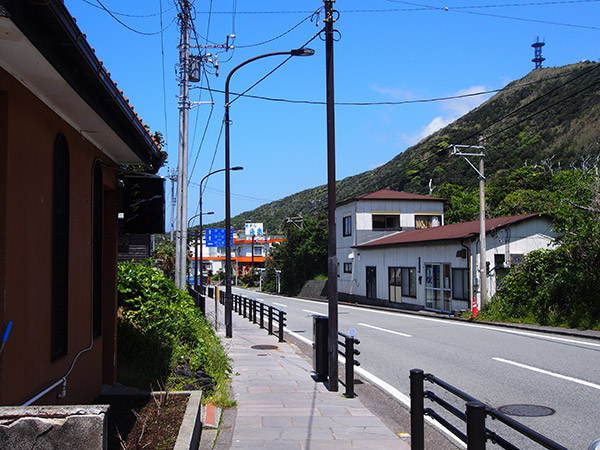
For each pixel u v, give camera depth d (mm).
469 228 24359
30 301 4098
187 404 5730
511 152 55531
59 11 3260
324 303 35656
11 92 3781
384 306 31328
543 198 31516
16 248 3834
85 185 5836
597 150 44188
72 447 2791
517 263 20016
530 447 5621
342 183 106750
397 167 69750
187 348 9094
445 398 8070
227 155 17625
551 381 8867
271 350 13188
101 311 6887
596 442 2531
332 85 8539
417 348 13125
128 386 7016
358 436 6000
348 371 8039
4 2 2770
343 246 38969
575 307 16156
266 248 73812
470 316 20312
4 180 3674
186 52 18250
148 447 4508
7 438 2760
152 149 7020
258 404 7555
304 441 5793
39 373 4281
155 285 10742
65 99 4484
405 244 27906
